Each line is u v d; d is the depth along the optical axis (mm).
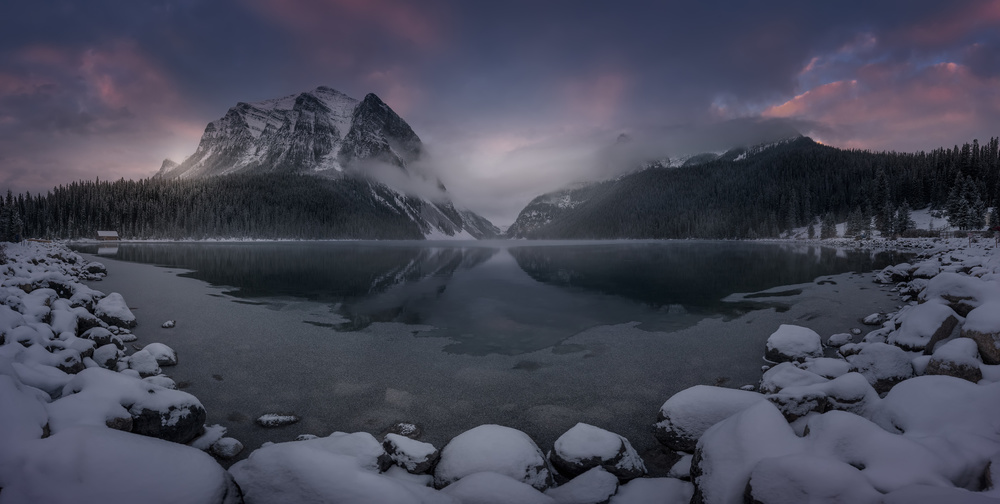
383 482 4035
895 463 3818
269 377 9422
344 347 11727
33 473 3311
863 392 6016
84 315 11453
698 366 10305
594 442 5633
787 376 7367
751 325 14234
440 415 7707
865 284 23188
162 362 9984
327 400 8273
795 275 28797
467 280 27469
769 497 3527
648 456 6332
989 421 4738
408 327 14109
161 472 3539
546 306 17906
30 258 22625
